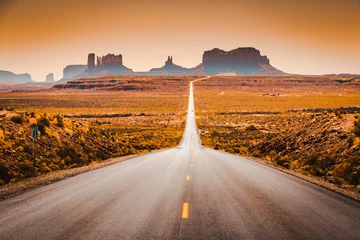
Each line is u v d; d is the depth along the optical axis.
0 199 17.39
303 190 20.25
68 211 14.79
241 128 131.00
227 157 47.66
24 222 13.05
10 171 26.59
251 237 11.35
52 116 50.09
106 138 59.81
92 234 11.60
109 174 27.56
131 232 11.81
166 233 11.72
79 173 28.27
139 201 16.88
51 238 11.18
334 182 25.92
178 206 15.77
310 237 11.40
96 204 16.19
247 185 22.03
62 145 40.62
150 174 27.66
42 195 18.39
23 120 40.44
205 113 196.12
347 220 13.51
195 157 47.03
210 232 11.84
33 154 32.75
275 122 137.75
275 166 36.97
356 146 31.55
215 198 17.67
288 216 14.06
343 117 43.53
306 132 47.12
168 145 86.75
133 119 164.50
